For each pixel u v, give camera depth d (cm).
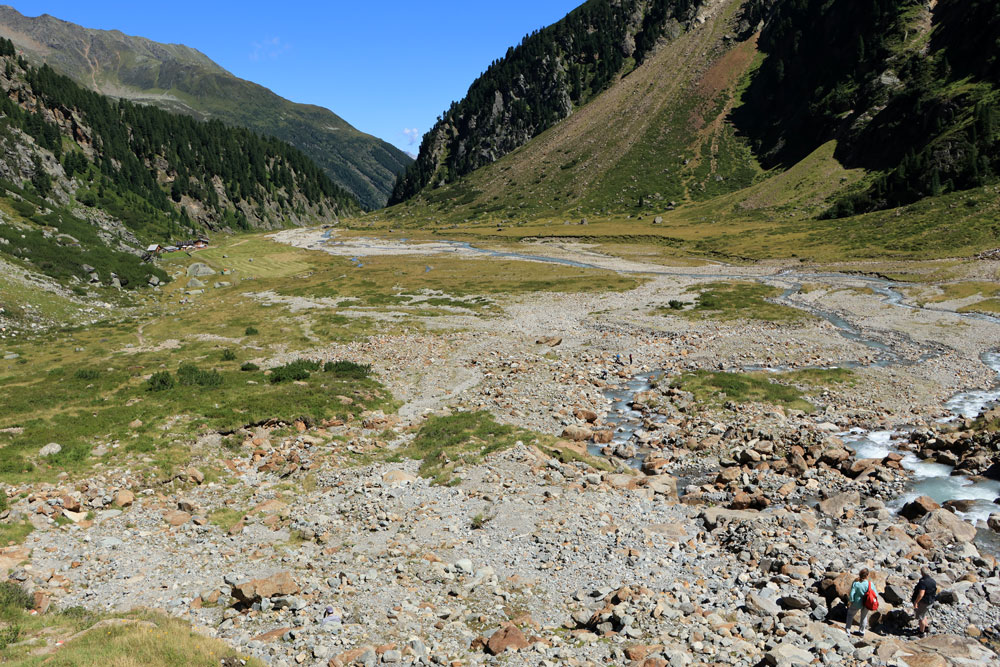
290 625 1669
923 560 1986
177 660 1303
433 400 4566
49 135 18325
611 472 3062
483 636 1597
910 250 10944
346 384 4738
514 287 10562
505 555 2162
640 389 4794
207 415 3803
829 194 17550
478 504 2638
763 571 1978
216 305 9731
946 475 2831
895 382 4544
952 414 3803
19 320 7462
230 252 15888
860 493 2698
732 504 2652
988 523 2247
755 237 14862
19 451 3105
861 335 6394
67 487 2777
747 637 1535
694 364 5366
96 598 1859
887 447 3306
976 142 13738
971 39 17062
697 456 3319
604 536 2305
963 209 11994
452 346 6372
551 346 6344
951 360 5191
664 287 10056
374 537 2334
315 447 3509
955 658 1418
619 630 1596
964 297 7731
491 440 3503
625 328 7138
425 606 1778
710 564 2062
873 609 1555
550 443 3447
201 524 2528
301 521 2495
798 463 2911
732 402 4100
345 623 1669
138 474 2952
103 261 11075
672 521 2492
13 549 2181
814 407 4047
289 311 8894
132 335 7238
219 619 1730
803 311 7731
